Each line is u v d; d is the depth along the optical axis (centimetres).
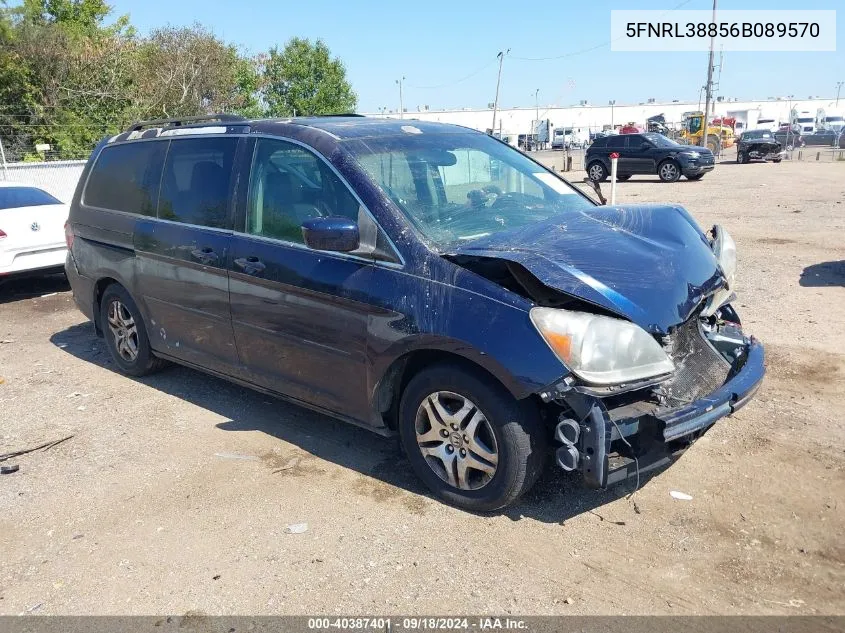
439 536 343
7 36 2545
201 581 319
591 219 398
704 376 353
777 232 1173
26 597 315
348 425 476
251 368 450
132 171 538
